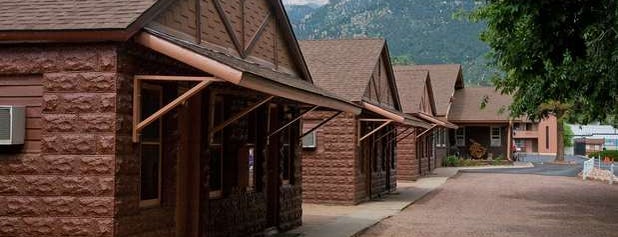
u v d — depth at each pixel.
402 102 30.77
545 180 31.41
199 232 9.23
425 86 34.78
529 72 13.91
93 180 7.20
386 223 15.01
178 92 8.79
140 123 7.48
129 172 7.46
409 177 30.38
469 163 46.38
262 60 11.47
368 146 20.97
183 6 8.57
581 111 19.97
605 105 14.43
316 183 19.31
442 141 45.59
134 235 7.62
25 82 7.41
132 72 7.49
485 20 18.84
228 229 10.36
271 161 12.63
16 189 7.36
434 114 37.81
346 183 19.05
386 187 23.47
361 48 21.88
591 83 13.38
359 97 18.67
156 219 8.16
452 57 160.25
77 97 7.25
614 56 10.96
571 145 85.38
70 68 7.27
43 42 7.24
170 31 8.16
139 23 7.20
